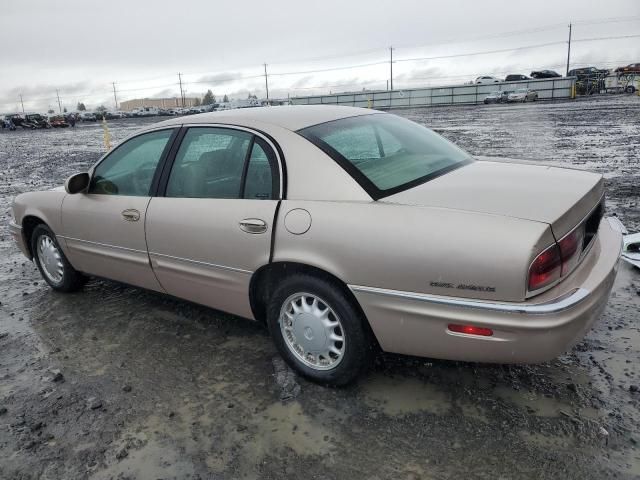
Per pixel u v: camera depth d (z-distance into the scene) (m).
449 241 2.42
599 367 3.06
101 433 2.78
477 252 2.35
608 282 2.63
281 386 3.08
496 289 2.33
